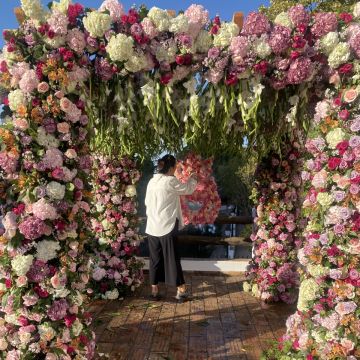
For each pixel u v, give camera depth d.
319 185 2.43
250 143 3.15
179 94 2.55
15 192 2.30
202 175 4.86
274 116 2.77
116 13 2.30
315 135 2.50
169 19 2.32
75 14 2.29
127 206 4.48
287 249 4.30
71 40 2.28
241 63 2.36
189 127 2.63
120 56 2.26
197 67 2.42
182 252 6.25
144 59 2.33
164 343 3.44
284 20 2.37
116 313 4.09
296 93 2.57
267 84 2.56
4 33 2.26
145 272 5.51
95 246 4.38
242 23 2.43
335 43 2.35
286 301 4.33
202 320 3.96
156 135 2.99
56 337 2.42
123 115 2.56
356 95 2.33
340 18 2.44
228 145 3.23
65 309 2.42
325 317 2.47
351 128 2.34
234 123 2.76
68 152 2.35
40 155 2.29
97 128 2.72
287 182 4.22
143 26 2.30
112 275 4.45
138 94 2.54
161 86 2.46
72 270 2.42
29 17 2.33
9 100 2.27
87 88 2.47
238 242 5.62
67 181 2.37
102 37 2.32
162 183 4.19
